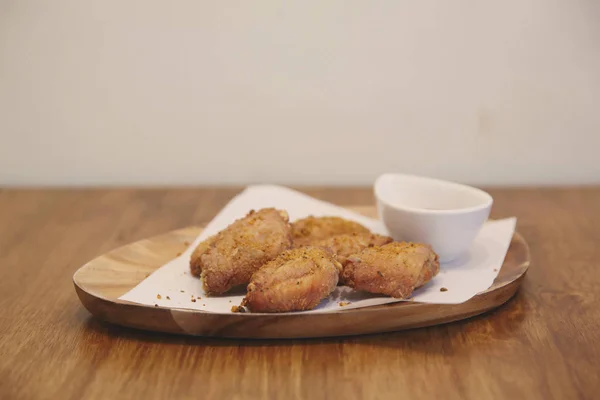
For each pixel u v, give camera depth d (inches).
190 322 16.0
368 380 14.6
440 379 14.6
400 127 29.2
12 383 14.7
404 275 16.5
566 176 29.7
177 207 26.6
